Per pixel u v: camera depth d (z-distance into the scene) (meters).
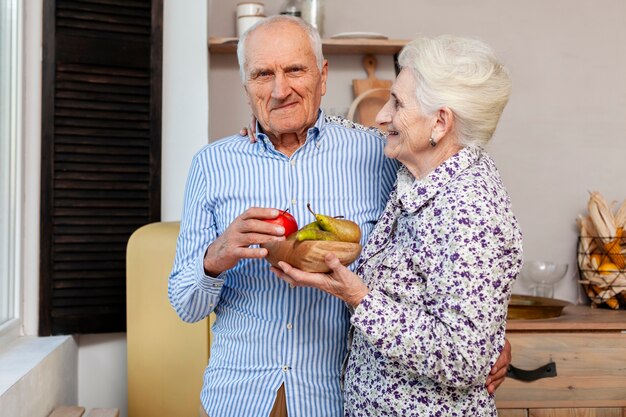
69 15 2.46
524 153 3.15
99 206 2.54
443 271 1.46
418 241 1.53
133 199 2.59
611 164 3.18
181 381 2.39
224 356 1.80
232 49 2.88
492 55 1.56
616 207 3.17
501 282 1.45
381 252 1.66
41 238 2.48
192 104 2.73
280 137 1.83
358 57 3.07
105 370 2.69
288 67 1.72
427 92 1.53
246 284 1.77
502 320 1.49
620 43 3.16
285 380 1.73
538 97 3.14
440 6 3.10
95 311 2.55
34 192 2.50
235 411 1.75
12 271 2.44
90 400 2.67
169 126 2.72
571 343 2.55
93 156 2.53
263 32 1.74
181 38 2.73
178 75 2.72
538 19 3.13
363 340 1.64
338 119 2.06
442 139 1.57
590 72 3.16
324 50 2.96
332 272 1.47
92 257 2.54
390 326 1.45
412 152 1.59
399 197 1.60
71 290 2.53
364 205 1.85
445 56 1.54
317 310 1.75
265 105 1.76
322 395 1.74
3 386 1.87
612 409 2.55
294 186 1.81
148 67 2.59
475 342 1.41
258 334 1.75
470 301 1.42
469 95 1.52
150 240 2.43
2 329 2.30
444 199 1.50
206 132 2.74
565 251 3.17
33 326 2.51
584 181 3.17
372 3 3.07
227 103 3.01
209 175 1.85
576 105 3.16
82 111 2.50
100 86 2.52
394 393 1.56
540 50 3.14
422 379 1.54
